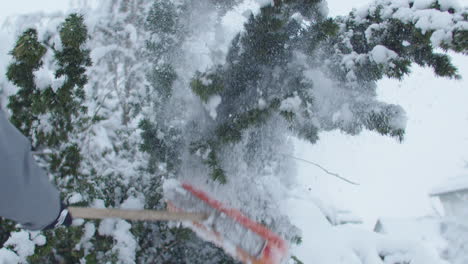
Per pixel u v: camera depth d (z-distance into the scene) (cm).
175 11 289
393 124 240
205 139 271
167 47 286
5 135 123
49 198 135
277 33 247
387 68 227
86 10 302
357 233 589
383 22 237
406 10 221
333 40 254
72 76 247
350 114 248
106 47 306
